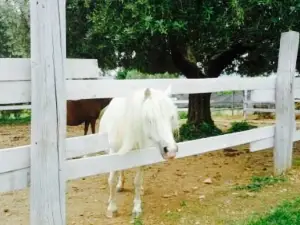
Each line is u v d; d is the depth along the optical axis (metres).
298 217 4.00
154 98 3.65
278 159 5.91
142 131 3.87
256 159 7.19
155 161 4.30
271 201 4.70
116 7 6.90
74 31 9.02
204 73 10.64
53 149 3.17
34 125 3.09
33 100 3.06
